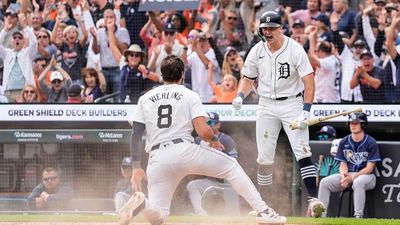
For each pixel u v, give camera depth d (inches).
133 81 1391.5
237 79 1375.5
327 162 1227.9
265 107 888.3
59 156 1368.1
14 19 1417.3
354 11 1370.6
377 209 1204.5
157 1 1398.9
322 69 1350.9
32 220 897.5
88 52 1401.3
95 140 1352.1
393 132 1350.9
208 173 714.8
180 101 710.5
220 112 1348.4
